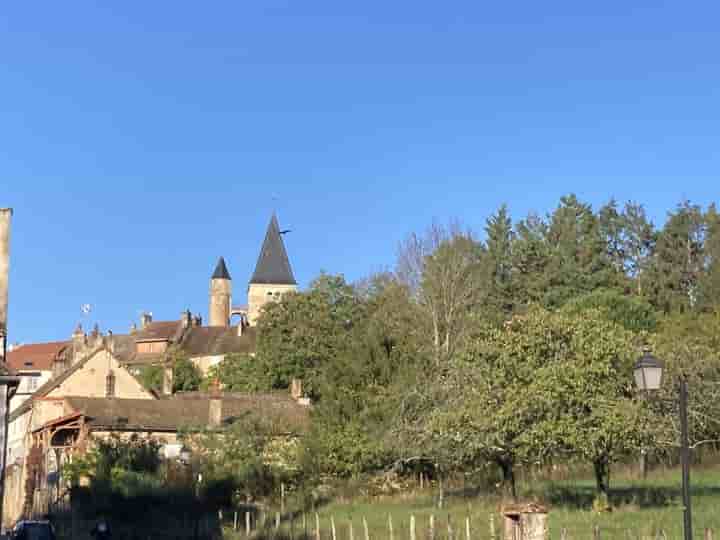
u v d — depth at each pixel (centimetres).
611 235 9225
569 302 7088
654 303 8275
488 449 4038
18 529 3091
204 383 9631
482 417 3956
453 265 6706
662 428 3984
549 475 5362
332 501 4781
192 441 5328
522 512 1944
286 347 8150
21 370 11081
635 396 3909
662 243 8644
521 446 3841
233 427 5247
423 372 5134
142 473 4831
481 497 4556
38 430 5950
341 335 7962
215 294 15775
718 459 5631
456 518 3669
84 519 4425
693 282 8431
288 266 15675
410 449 4628
